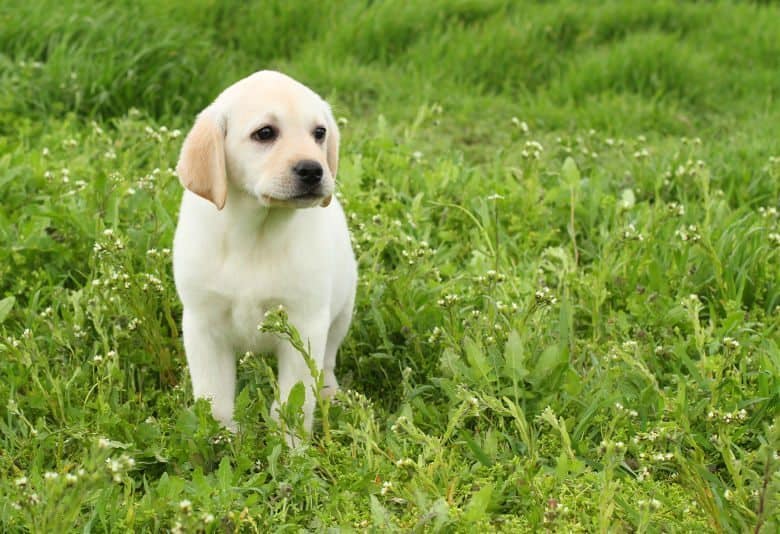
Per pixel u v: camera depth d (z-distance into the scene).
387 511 4.34
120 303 5.55
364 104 10.32
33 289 5.94
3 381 5.15
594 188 7.37
